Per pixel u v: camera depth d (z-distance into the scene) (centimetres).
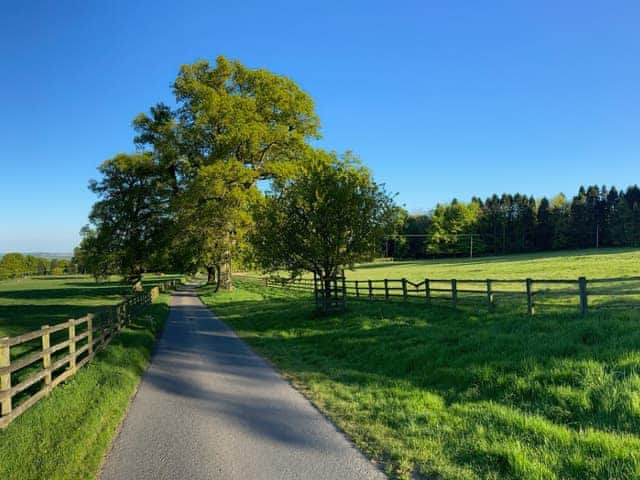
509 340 1040
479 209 12225
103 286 6378
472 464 546
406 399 804
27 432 628
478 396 795
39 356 776
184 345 1525
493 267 5612
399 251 12488
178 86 3506
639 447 536
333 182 1916
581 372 768
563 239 10700
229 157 3425
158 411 788
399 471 536
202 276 13112
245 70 3566
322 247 1884
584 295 1191
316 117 3666
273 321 2028
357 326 1579
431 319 1518
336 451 600
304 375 1047
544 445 571
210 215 3416
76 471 543
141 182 4206
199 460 577
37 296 4428
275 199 1988
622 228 10012
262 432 675
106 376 973
